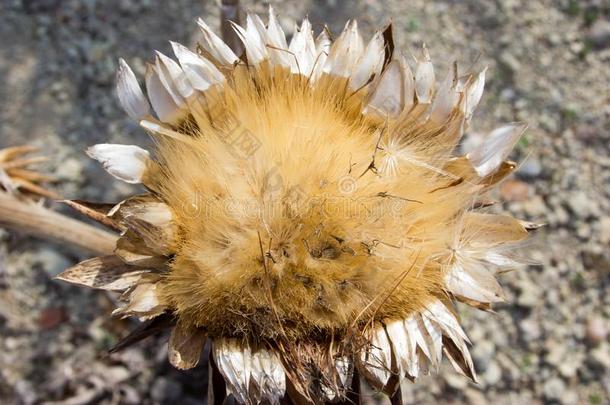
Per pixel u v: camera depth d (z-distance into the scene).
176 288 0.29
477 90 0.31
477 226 0.31
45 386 0.42
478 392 0.43
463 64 0.45
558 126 0.45
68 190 0.43
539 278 0.44
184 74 0.30
